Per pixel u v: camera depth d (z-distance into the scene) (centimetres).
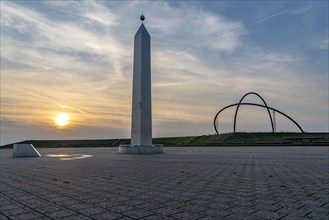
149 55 2342
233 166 1165
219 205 481
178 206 477
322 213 424
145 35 2322
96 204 498
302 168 1066
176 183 728
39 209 467
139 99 2252
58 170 1070
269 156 1798
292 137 5266
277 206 470
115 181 771
